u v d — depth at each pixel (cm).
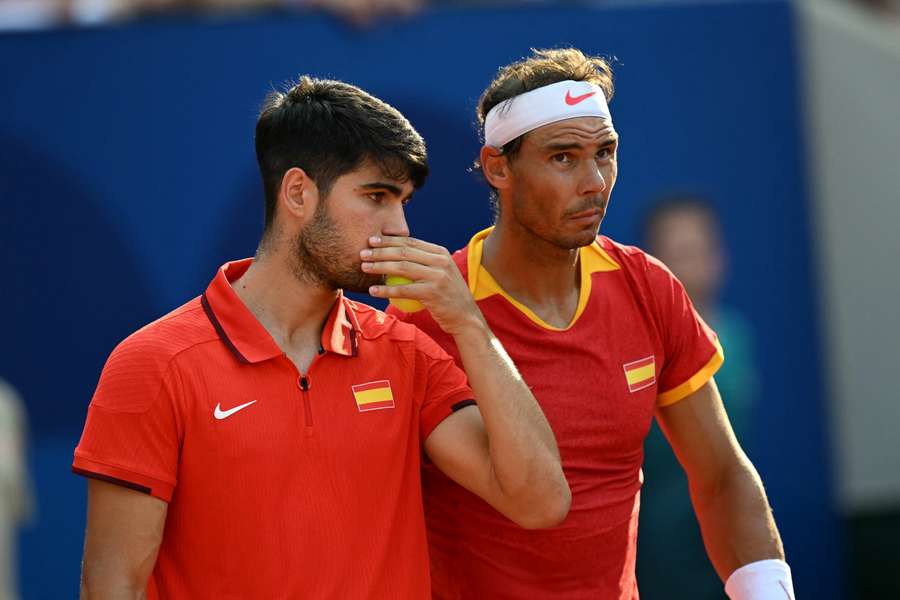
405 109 1992
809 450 2094
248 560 867
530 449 920
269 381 888
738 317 2073
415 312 1048
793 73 2084
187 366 874
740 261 2078
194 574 879
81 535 1911
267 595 866
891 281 2266
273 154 912
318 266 903
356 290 914
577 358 1052
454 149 1992
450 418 965
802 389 2088
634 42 2056
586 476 1052
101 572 855
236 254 1956
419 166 913
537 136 1002
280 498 873
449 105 1997
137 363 870
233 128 1955
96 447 862
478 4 2128
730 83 2077
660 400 1115
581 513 1043
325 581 877
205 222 1950
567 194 1006
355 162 889
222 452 866
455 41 2003
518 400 927
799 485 2097
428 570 955
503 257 1062
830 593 2117
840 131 2255
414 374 960
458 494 1052
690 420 1107
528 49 2020
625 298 1079
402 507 934
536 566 1047
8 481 1684
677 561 1897
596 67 1064
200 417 867
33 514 1897
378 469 909
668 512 1898
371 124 895
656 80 2062
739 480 1096
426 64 1997
